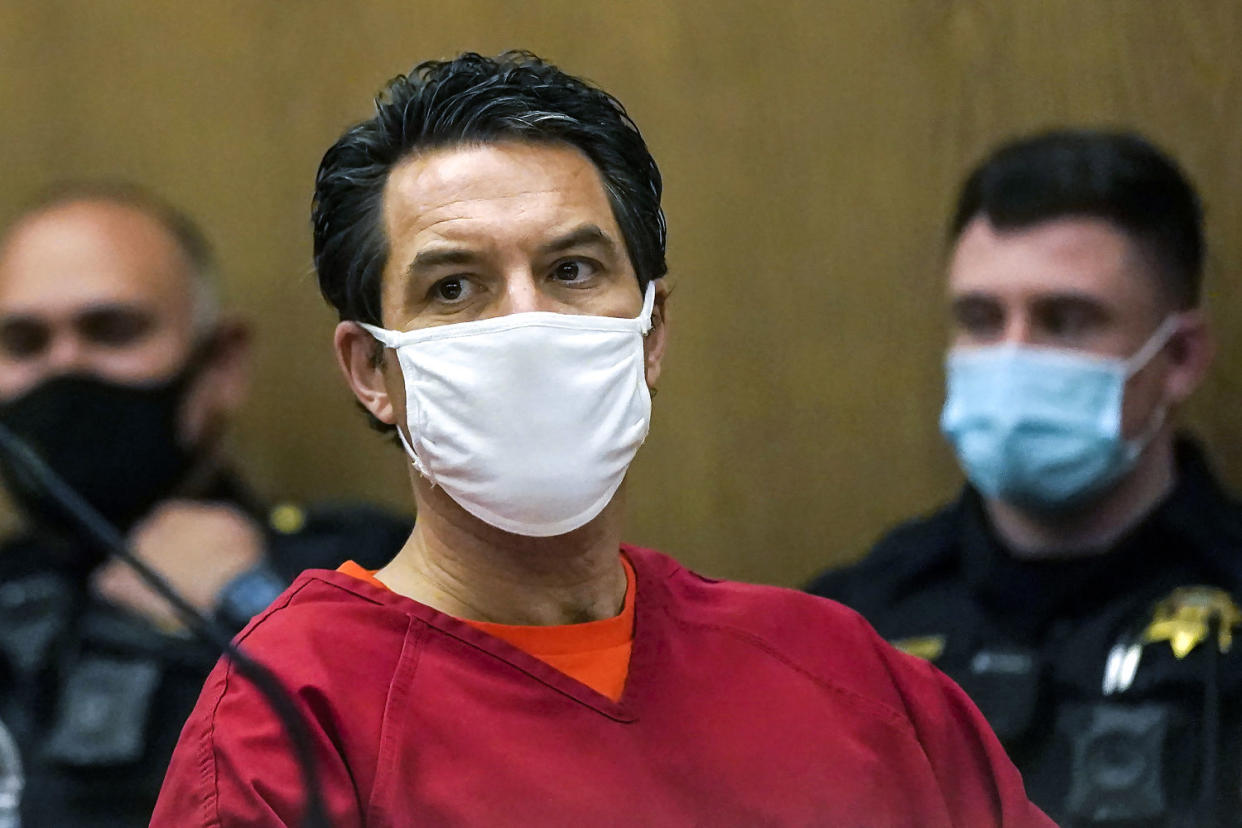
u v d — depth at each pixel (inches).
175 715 352.2
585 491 197.5
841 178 439.5
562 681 196.5
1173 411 357.4
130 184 473.1
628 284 204.1
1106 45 422.6
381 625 196.5
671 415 447.5
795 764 200.7
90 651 359.9
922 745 216.1
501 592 203.3
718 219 444.8
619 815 188.7
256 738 183.6
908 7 435.5
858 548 437.1
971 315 361.7
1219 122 415.8
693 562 446.3
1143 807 312.3
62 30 476.4
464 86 203.8
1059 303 349.4
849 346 439.2
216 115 469.7
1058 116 425.1
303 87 466.0
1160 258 351.9
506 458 195.0
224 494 410.0
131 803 345.7
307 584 203.2
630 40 447.5
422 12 458.3
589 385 196.9
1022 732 325.7
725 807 195.5
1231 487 410.0
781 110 442.3
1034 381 347.6
